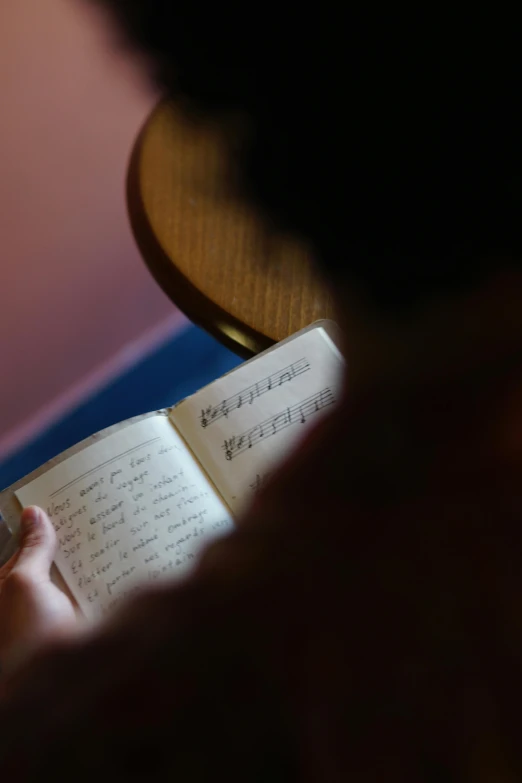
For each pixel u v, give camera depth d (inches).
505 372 13.0
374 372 13.9
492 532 13.6
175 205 48.9
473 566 13.7
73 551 34.7
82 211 85.4
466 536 13.7
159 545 34.3
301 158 11.3
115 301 95.6
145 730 15.4
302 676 14.5
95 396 99.5
